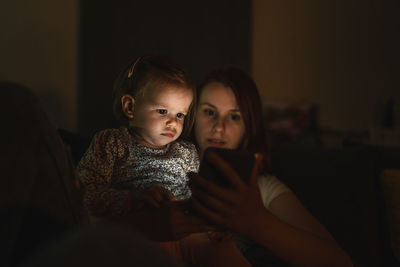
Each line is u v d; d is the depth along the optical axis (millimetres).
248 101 1284
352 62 4426
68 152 576
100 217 838
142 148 1067
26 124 481
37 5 3135
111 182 1030
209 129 1316
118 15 3422
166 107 1049
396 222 1298
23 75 3119
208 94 1328
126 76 1101
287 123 3480
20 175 458
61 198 502
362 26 4426
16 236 447
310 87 4336
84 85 3287
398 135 3664
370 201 1320
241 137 1355
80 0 3268
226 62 3943
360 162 1379
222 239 874
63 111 3242
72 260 293
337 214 1301
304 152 1466
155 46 3609
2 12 3031
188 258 900
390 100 4031
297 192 1359
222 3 3902
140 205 759
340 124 4422
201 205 641
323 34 4340
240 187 625
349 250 1249
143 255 330
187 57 3771
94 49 3332
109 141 1022
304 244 767
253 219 659
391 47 4441
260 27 4152
